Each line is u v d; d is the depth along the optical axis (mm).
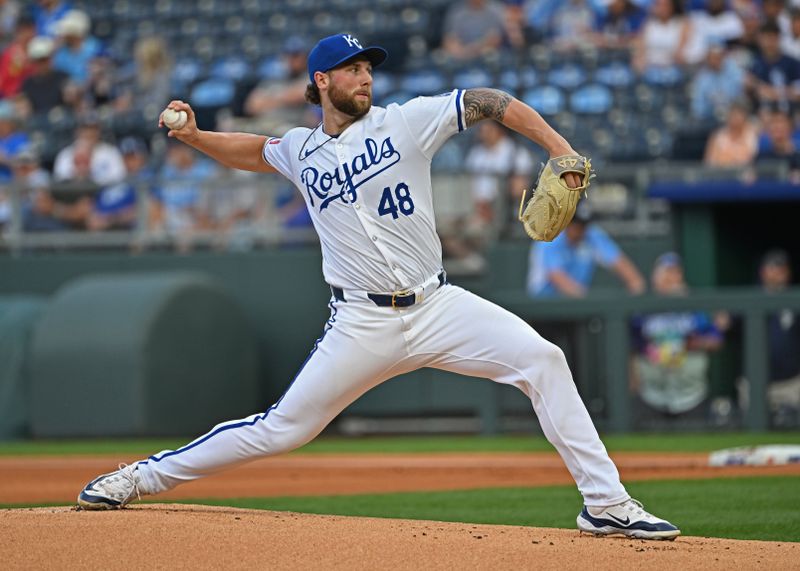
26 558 15008
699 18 57812
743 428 43000
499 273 47719
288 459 36656
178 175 53406
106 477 18406
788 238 46844
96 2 71500
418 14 65625
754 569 14875
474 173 47938
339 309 17766
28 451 40625
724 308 43062
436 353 17641
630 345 44000
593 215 47531
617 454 35969
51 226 50844
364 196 17188
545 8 61469
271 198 49375
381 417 48156
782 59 53750
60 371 44938
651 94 56156
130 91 62781
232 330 47094
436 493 27578
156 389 44312
